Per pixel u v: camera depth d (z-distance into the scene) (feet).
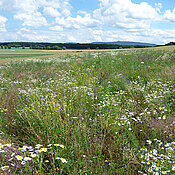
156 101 15.47
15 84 23.76
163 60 33.58
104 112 13.96
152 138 10.73
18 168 8.04
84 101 15.06
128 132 11.15
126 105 15.51
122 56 42.63
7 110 14.42
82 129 10.71
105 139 10.48
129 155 9.09
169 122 12.00
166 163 8.16
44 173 7.88
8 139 10.16
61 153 8.87
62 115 12.64
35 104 13.89
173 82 19.79
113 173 8.29
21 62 53.83
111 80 23.03
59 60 52.01
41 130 11.00
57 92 18.06
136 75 24.63
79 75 25.57
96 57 42.11
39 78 27.73
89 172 8.28
